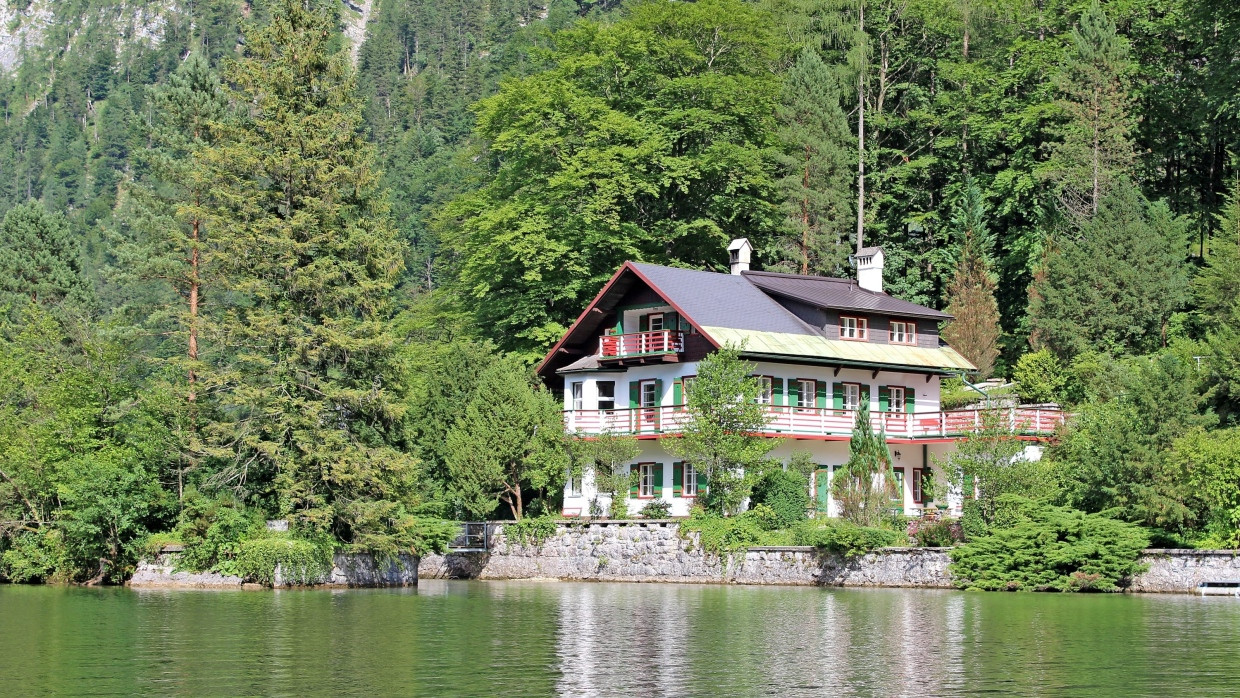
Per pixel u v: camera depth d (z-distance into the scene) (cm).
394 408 5362
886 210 9275
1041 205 7994
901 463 6381
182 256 5819
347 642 3331
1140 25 8350
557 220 7625
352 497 5334
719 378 5456
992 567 4709
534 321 7694
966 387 6962
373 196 5659
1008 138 8288
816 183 8181
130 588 5175
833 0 9300
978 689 2633
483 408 6038
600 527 5741
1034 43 8688
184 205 5488
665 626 3666
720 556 5350
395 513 5422
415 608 4247
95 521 5228
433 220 9331
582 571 5778
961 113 8856
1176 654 3062
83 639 3397
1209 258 6712
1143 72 8169
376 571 5478
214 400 5553
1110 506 4797
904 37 9475
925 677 2773
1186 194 8031
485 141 9425
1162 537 4700
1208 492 4481
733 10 8162
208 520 5244
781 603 4328
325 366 5456
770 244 8288
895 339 6688
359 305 5469
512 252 7562
